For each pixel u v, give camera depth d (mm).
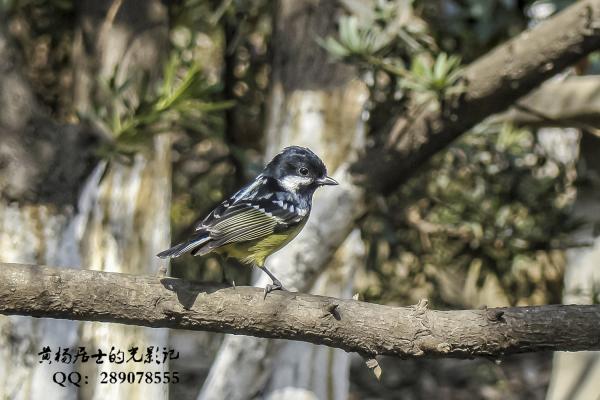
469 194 12938
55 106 11773
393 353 6766
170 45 11031
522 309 6496
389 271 14172
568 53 9125
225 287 7051
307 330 6867
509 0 12352
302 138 11172
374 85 10859
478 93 9570
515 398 19062
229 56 13609
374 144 10664
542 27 9211
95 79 10375
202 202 14312
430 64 11797
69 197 9789
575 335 6367
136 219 10492
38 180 9586
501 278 12852
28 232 9617
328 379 11695
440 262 13578
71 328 10398
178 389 17672
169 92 8961
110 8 10438
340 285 11516
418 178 13414
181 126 10242
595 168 12453
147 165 10523
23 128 9500
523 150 12820
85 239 10445
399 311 6742
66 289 7039
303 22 11273
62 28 11805
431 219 13484
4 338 9867
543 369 20781
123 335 10570
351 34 9719
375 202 10852
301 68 11258
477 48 13375
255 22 13531
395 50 11523
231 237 8500
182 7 11055
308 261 10898
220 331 7117
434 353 6656
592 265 12680
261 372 11039
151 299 7039
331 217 10797
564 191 12734
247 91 13836
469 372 20406
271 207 8875
